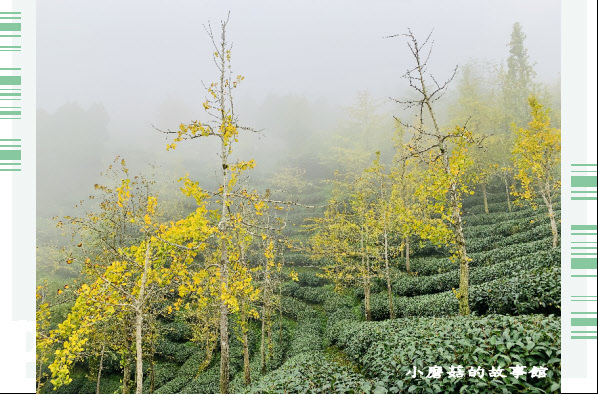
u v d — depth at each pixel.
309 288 25.19
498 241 22.27
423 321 11.30
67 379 6.27
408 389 6.68
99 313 7.25
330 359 13.62
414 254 25.95
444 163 11.67
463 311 10.88
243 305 12.22
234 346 19.16
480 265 19.23
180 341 20.34
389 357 8.48
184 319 18.91
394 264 24.72
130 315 10.59
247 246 11.85
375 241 18.25
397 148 22.44
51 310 16.28
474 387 5.77
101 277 7.14
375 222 17.20
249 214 11.00
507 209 29.72
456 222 11.34
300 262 29.77
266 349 17.94
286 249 32.06
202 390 14.88
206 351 17.89
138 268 8.47
